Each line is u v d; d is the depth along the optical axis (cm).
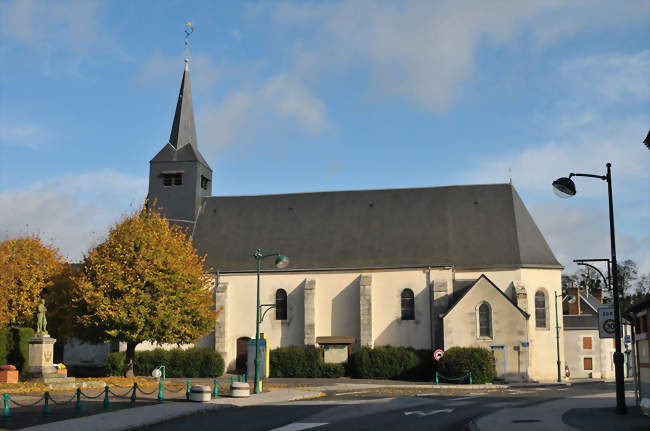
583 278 9325
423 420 2036
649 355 1838
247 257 5100
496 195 5222
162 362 4684
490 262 4812
